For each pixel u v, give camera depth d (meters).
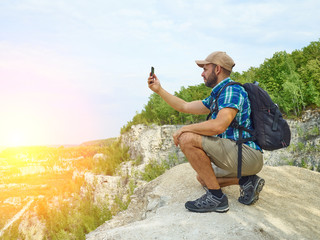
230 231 2.32
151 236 2.29
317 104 10.57
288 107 11.24
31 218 12.31
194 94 14.16
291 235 2.47
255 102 2.49
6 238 10.99
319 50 12.37
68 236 7.36
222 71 2.58
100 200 10.84
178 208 2.91
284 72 12.07
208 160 2.54
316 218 2.91
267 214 2.77
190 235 2.28
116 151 14.65
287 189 3.69
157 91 3.26
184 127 2.55
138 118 15.33
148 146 13.44
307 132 10.45
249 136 2.51
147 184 4.27
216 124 2.34
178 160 12.79
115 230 2.52
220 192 2.63
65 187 15.88
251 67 14.39
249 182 2.77
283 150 10.52
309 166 9.71
